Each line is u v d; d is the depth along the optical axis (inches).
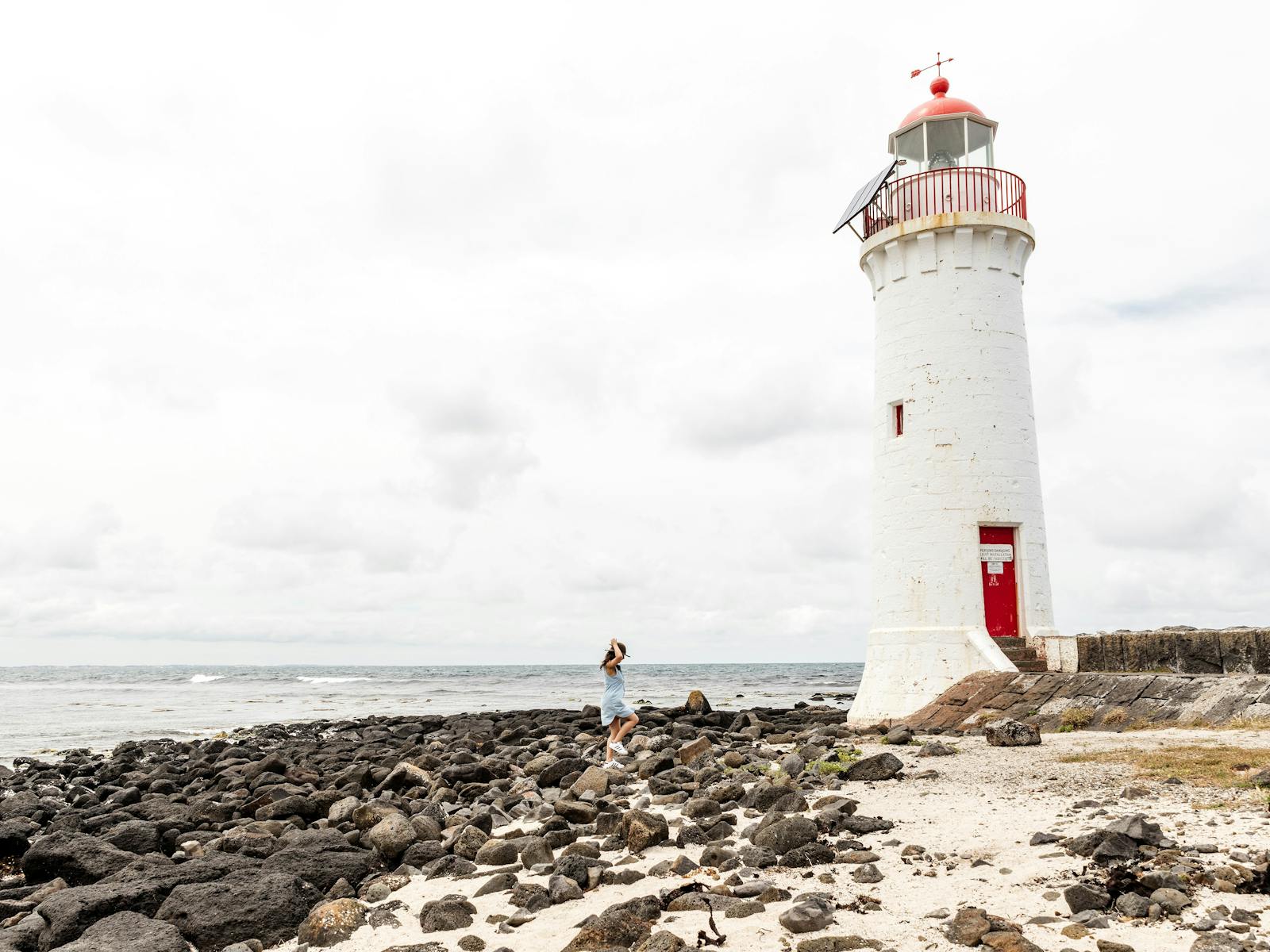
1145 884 262.1
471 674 5059.1
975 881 294.5
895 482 820.6
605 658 668.7
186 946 305.1
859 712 807.1
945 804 408.2
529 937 286.0
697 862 356.5
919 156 914.1
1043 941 239.6
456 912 309.7
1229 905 250.2
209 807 566.6
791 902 290.7
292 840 433.1
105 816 575.5
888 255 853.2
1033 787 428.8
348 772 692.1
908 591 794.2
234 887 338.0
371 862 400.2
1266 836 305.1
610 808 485.1
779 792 441.7
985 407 803.4
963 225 812.0
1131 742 531.8
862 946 246.5
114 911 332.8
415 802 559.5
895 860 327.3
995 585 792.9
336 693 2709.2
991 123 896.3
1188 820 333.4
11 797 703.7
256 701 2349.9
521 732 1018.7
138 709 2006.6
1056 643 738.2
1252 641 642.8
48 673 5615.2
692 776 563.2
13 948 314.5
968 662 759.1
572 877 338.3
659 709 1241.4
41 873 415.2
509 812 533.6
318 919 311.7
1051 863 300.0
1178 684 622.2
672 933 259.6
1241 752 454.0
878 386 860.6
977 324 814.5
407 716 1505.9
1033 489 813.2
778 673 5078.7
